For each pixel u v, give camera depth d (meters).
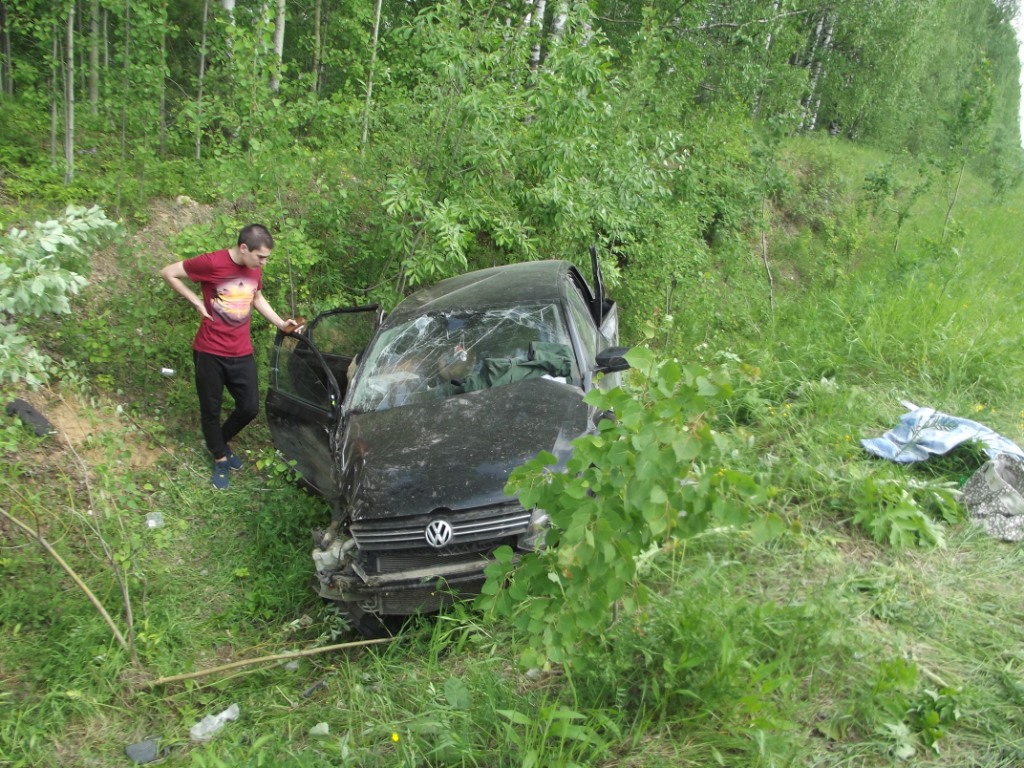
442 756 2.88
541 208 7.71
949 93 28.70
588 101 7.37
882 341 6.73
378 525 3.93
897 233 13.27
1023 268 11.96
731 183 11.45
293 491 5.23
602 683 3.01
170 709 3.66
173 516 5.30
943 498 4.12
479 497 3.89
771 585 3.58
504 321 5.21
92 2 9.59
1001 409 5.79
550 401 4.52
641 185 8.41
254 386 5.67
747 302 10.06
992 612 3.38
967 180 24.23
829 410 5.26
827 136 21.80
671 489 2.39
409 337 5.28
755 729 2.64
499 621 3.72
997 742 2.65
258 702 3.69
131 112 8.38
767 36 16.64
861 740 2.71
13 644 3.89
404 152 7.66
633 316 9.06
